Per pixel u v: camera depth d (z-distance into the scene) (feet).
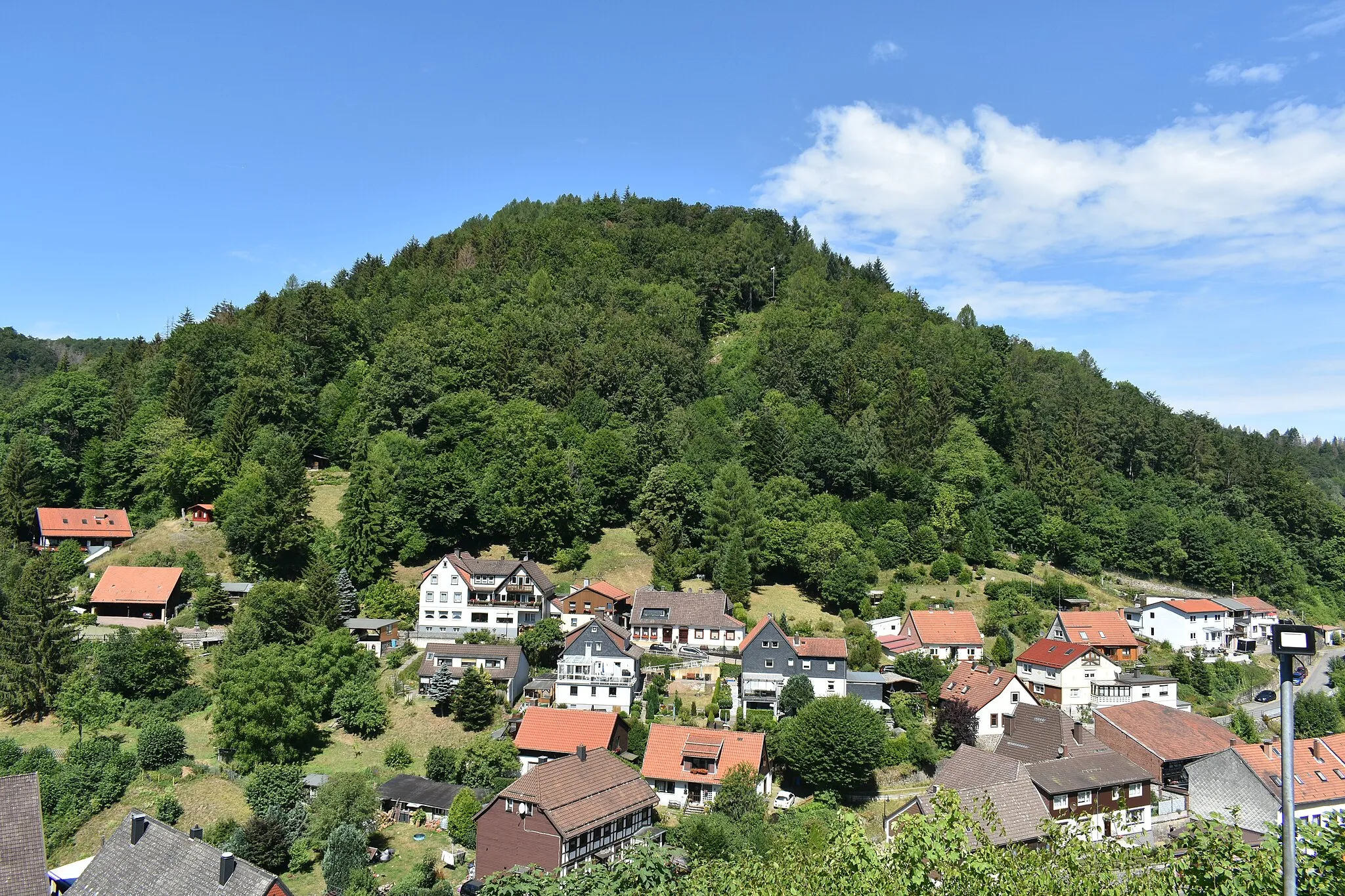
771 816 195.52
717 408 435.94
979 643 302.45
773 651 261.24
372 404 407.85
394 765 219.61
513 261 581.12
